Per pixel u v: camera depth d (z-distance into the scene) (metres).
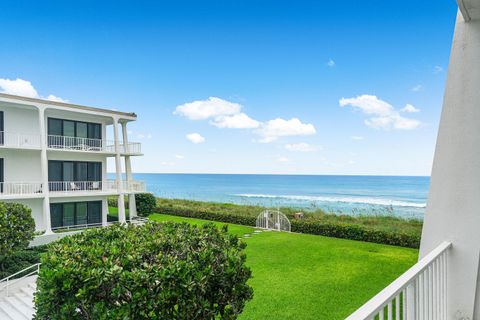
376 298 1.78
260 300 8.03
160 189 89.19
